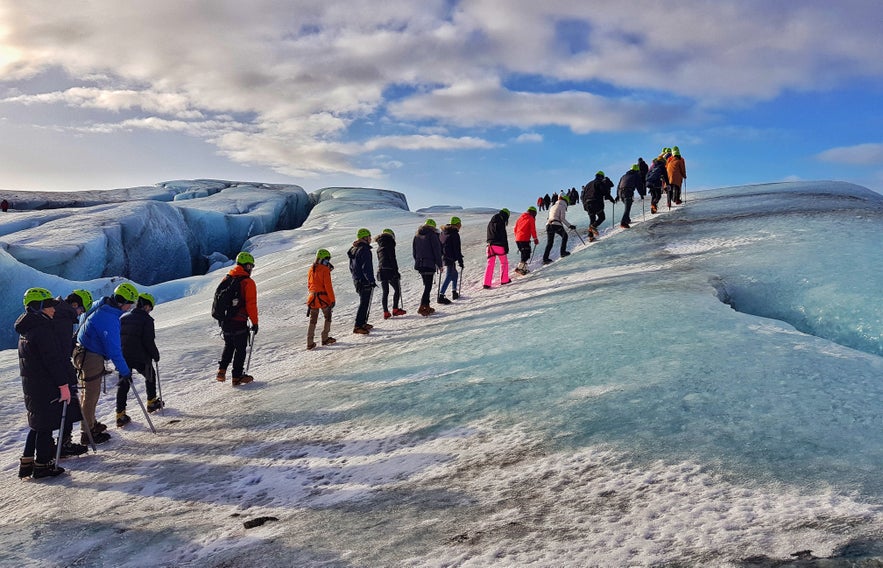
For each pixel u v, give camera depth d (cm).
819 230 1104
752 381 438
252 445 517
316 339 1057
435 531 280
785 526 226
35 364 514
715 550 214
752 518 240
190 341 1172
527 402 468
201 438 575
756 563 198
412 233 2459
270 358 969
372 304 1323
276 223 6031
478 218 3412
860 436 322
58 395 520
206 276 2525
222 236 4897
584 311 785
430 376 622
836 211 1295
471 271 1438
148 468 514
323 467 425
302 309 1403
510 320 834
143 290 2280
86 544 353
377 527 298
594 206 1362
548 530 258
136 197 6600
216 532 339
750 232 1180
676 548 222
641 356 544
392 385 614
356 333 1023
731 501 260
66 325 527
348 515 324
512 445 384
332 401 598
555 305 870
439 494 330
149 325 695
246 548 304
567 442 370
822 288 771
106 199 6169
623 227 1418
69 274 2802
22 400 795
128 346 685
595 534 246
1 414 747
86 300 629
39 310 516
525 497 304
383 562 256
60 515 427
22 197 5553
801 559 196
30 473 533
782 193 1677
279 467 445
